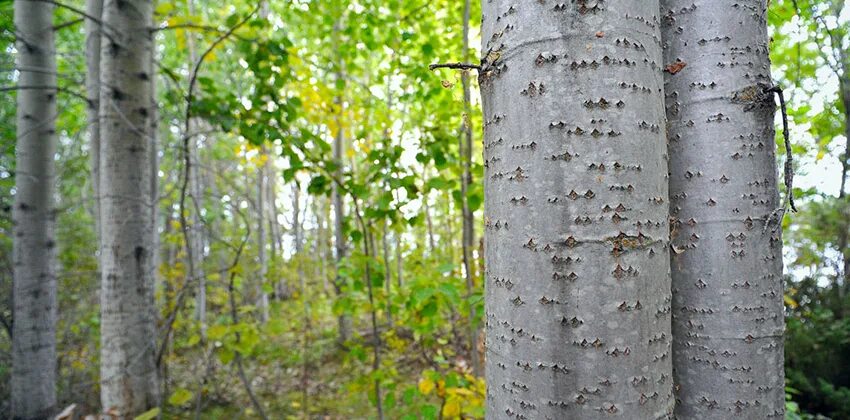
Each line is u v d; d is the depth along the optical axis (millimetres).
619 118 757
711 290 1189
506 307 816
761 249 1178
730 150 1182
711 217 1192
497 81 838
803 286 5953
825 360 4984
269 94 3396
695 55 1224
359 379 2699
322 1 4520
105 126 2920
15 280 3082
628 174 756
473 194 2756
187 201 7797
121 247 2912
